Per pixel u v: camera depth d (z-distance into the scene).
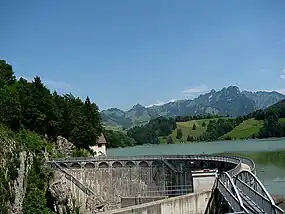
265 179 121.50
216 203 51.78
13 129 126.44
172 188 103.69
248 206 39.97
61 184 107.75
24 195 104.44
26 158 111.75
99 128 169.00
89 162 113.25
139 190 108.38
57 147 140.00
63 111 153.00
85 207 109.69
